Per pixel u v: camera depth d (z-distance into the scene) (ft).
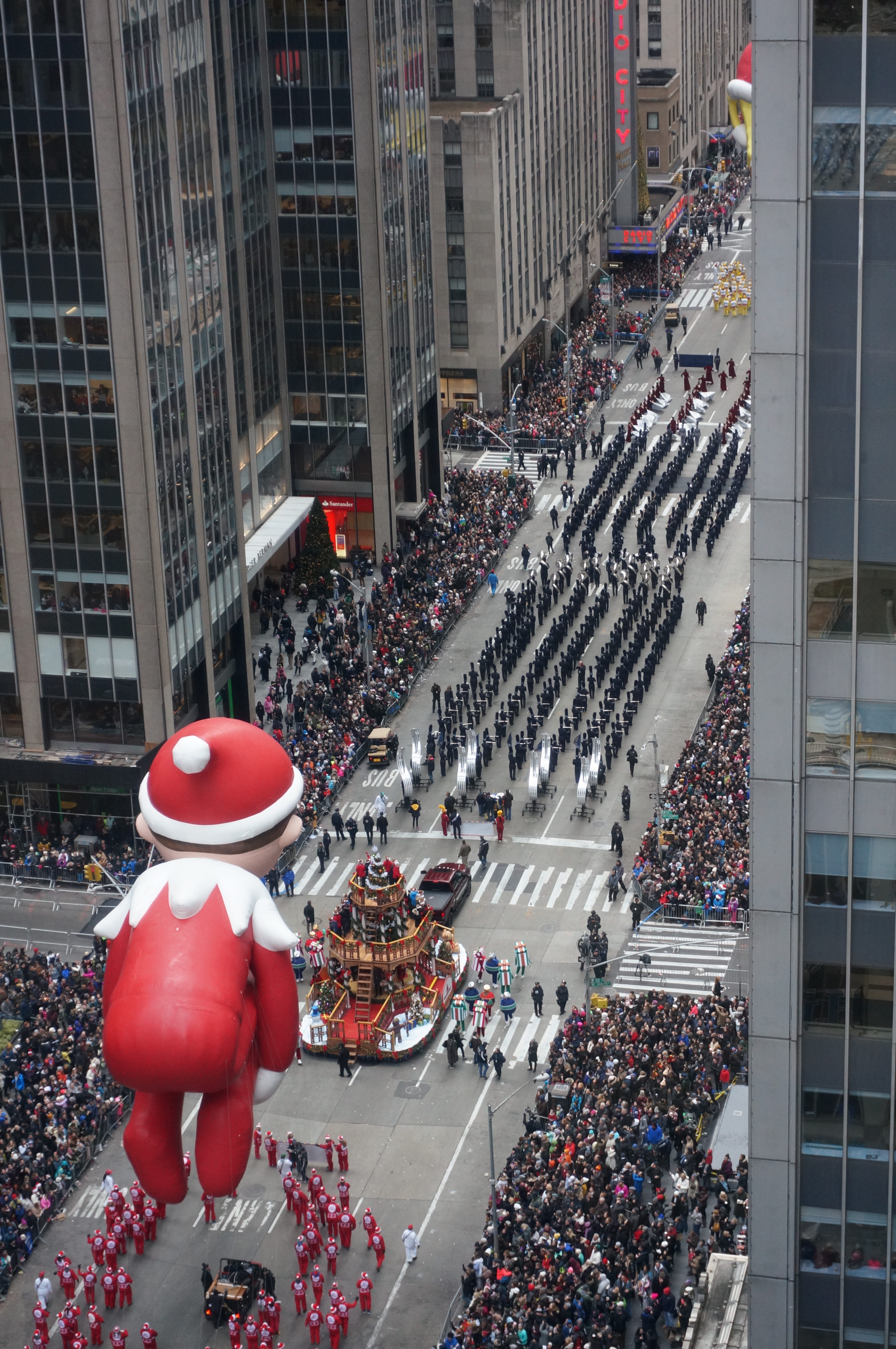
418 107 481.05
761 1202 167.43
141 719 357.20
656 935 317.22
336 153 449.48
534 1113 271.08
